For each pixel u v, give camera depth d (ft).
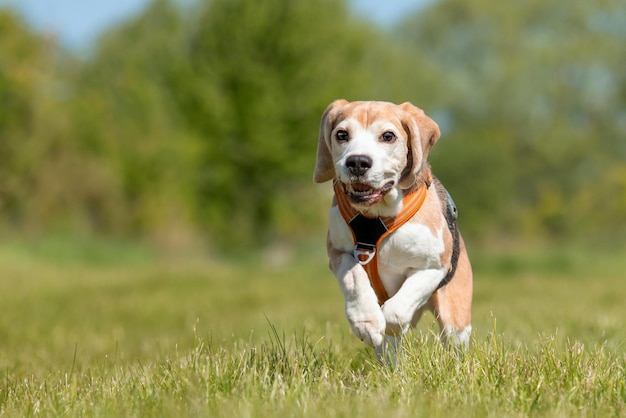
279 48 92.43
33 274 51.93
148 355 20.57
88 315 32.73
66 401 12.85
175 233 95.25
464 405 11.66
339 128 13.88
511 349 15.61
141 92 101.19
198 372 13.33
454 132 137.49
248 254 100.94
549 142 142.20
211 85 92.17
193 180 98.78
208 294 41.91
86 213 91.61
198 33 95.81
